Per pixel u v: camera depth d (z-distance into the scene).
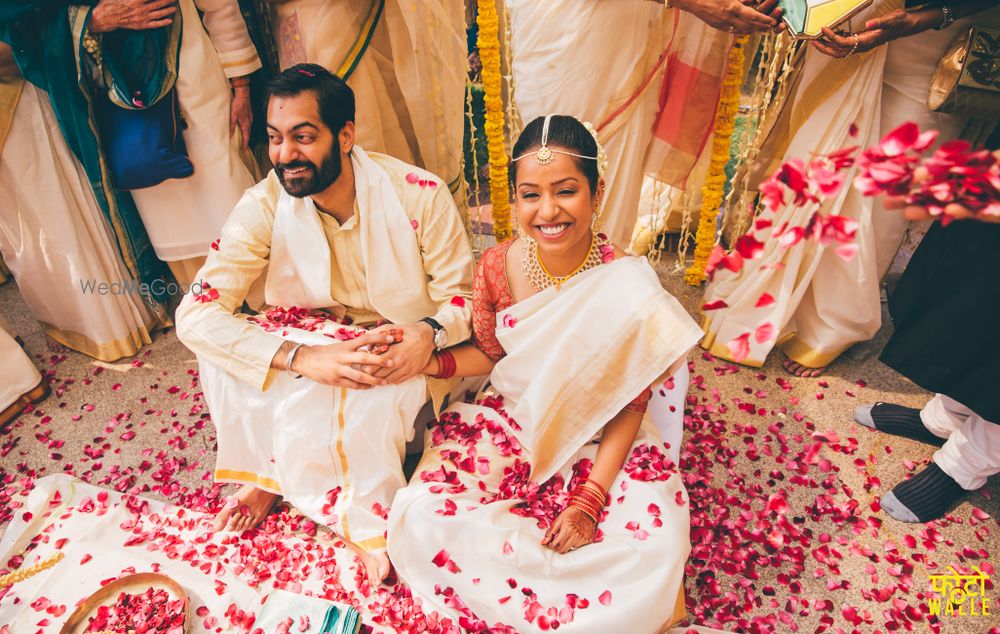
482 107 4.59
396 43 2.78
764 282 2.72
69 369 3.13
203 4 2.66
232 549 2.29
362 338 2.10
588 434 2.05
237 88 2.87
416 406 2.18
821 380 2.88
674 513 1.92
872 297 2.68
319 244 2.29
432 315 2.50
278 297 2.50
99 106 2.66
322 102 2.03
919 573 2.18
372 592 2.12
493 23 2.68
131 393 3.00
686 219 3.27
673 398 2.37
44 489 2.49
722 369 2.94
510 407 2.28
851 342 2.82
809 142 2.55
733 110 2.81
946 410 2.39
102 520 2.38
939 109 2.30
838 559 2.22
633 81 2.67
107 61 2.49
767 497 2.42
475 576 1.91
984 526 2.30
